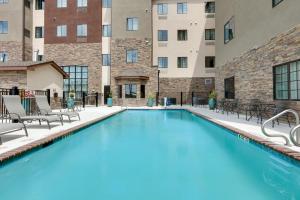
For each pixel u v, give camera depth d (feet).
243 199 12.23
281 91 36.06
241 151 22.41
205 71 102.06
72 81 98.22
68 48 98.68
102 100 96.27
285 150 17.44
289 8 32.86
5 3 98.89
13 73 54.60
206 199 12.20
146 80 93.56
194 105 93.04
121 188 13.61
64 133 25.62
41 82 59.72
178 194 12.80
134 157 20.13
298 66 31.81
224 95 65.36
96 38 97.76
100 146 24.38
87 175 15.74
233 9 57.41
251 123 34.17
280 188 13.70
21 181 14.78
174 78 102.73
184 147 23.98
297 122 19.94
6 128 19.89
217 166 17.72
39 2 103.91
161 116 56.08
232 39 58.29
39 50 103.71
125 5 97.60
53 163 18.48
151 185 14.03
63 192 13.12
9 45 98.37
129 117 53.72
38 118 27.86
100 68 97.35
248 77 47.75
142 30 96.84
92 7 98.27
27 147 18.62
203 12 102.32
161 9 103.30
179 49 102.58
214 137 29.37
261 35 41.75
